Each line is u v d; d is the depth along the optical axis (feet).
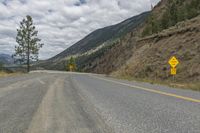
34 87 44.62
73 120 17.63
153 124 16.81
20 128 15.15
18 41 203.72
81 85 52.60
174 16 195.21
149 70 108.58
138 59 137.08
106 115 19.79
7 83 54.13
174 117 19.19
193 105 25.21
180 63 91.86
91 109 22.41
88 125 16.25
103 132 14.58
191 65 84.48
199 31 104.94
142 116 19.53
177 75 85.10
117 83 62.49
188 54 93.76
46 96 31.01
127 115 19.86
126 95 34.19
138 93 37.06
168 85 60.39
